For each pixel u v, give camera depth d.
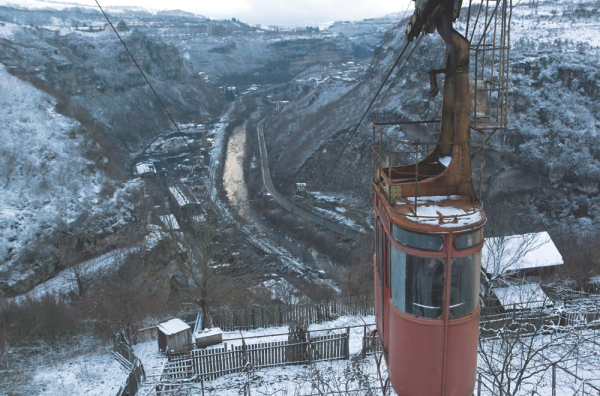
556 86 77.69
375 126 8.49
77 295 42.38
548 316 20.19
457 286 6.50
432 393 6.84
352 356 19.20
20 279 47.28
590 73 75.50
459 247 6.36
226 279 32.31
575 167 69.94
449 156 8.41
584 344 18.16
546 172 71.31
